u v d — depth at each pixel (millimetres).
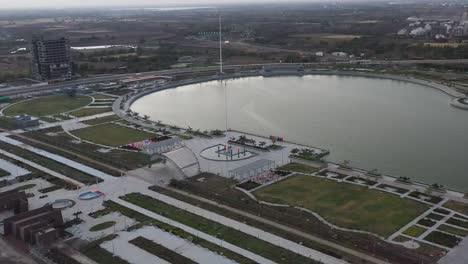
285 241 119875
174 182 161000
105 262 112625
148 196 151000
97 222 133500
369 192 149375
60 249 118812
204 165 179625
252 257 112875
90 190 156625
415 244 115438
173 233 125812
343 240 119000
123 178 167750
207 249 117312
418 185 154625
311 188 153875
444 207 136500
